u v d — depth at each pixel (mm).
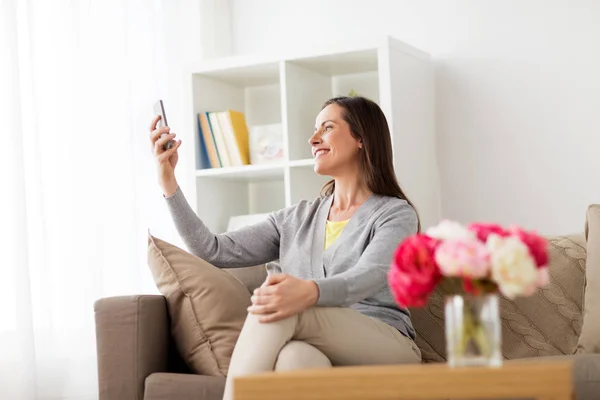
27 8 3016
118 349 2092
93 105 3254
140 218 3463
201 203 3594
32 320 2889
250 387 1344
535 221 3357
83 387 3117
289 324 1827
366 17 3703
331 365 1948
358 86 3695
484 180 3443
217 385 1975
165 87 3686
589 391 1854
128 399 2070
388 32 3652
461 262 1345
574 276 2459
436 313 2477
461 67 3498
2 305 2846
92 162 3215
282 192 3857
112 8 3381
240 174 3590
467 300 1370
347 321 1942
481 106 3457
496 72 3438
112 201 3305
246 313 2203
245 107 3938
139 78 3525
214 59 3568
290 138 3436
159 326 2143
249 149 3572
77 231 3131
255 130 3547
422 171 3393
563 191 3314
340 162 2361
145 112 3531
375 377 1321
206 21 3902
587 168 3279
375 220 2246
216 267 2324
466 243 1361
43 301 2990
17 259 2852
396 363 2027
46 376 3012
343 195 2383
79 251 3129
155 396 2029
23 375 2834
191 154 3590
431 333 2461
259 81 3814
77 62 3193
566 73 3322
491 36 3449
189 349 2168
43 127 3086
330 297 1900
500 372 1292
